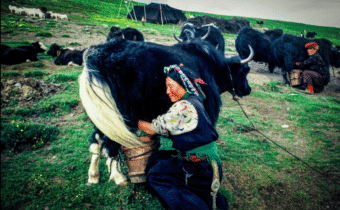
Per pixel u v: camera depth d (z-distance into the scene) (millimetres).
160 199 1974
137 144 2209
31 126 3336
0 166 2697
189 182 1953
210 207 2059
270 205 2717
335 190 3014
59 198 2365
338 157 3701
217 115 3016
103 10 31297
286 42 7281
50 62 7121
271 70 9422
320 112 5445
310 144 4082
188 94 1909
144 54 2291
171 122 1812
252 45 8891
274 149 3850
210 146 1965
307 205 2758
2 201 2225
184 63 2531
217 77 3191
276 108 5477
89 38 12281
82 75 2139
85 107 2096
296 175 3260
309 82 6742
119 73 2127
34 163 2818
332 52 8211
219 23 26359
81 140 3385
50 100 4398
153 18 26859
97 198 2471
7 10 17594
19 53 6398
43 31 12102
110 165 2727
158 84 2314
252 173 3191
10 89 4410
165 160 2025
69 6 28109
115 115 2064
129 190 2619
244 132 4320
